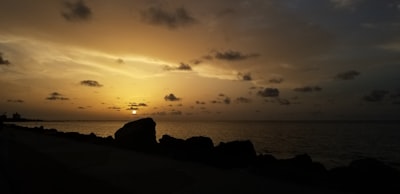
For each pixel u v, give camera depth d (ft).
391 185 37.50
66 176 37.52
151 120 78.38
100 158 52.34
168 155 59.16
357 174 42.55
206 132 264.93
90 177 36.86
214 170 40.83
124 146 71.31
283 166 41.50
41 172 40.24
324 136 223.92
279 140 184.65
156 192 30.32
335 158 112.37
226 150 63.26
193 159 55.31
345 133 264.31
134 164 45.91
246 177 36.58
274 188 31.78
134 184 33.32
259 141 176.14
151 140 74.54
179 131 279.28
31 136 112.16
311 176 38.22
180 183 33.83
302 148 141.90
